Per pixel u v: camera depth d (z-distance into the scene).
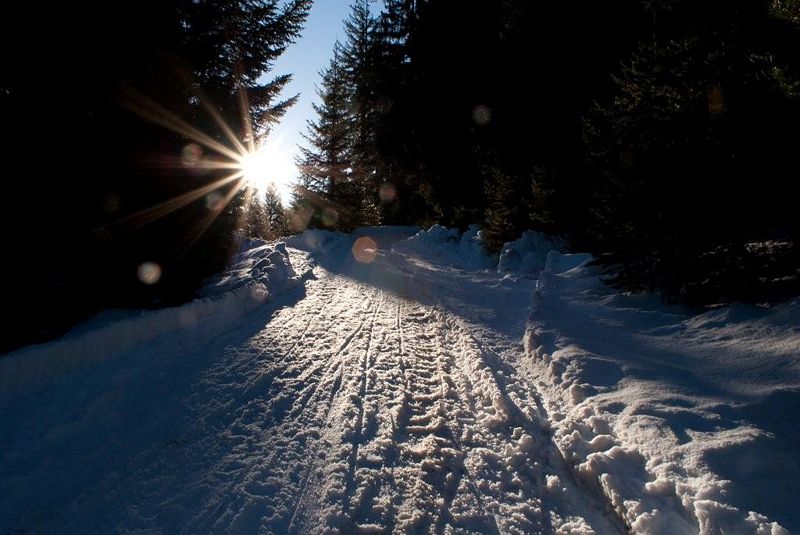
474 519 3.35
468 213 24.19
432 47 30.64
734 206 6.85
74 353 5.15
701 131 7.20
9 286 5.39
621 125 8.03
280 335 7.43
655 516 3.15
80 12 6.26
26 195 5.65
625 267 8.33
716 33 7.25
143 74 7.20
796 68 6.68
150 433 4.26
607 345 6.48
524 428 4.68
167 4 7.74
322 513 3.31
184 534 3.07
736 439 3.63
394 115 32.56
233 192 9.41
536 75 18.34
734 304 6.80
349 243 20.59
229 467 3.81
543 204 14.95
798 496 3.16
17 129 5.73
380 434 4.43
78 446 3.98
